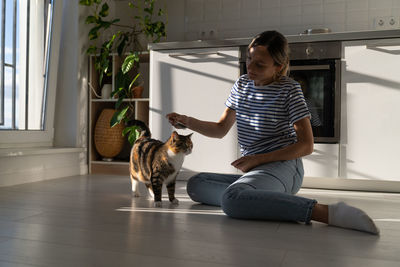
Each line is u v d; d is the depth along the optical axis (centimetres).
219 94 317
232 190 175
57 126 372
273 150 191
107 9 366
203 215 185
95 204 214
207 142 318
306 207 161
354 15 352
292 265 114
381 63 279
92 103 384
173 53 329
